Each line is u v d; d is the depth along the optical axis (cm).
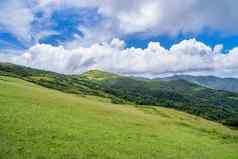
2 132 3856
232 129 12750
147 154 4356
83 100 10438
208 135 8000
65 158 3409
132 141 5050
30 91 8894
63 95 10569
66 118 5938
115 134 5369
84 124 5700
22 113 5350
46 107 6738
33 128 4434
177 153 4788
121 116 8250
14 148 3325
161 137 6059
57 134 4409
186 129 8456
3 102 6044
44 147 3625
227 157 5297
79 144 4131
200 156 4922
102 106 9694
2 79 11375
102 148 4178
